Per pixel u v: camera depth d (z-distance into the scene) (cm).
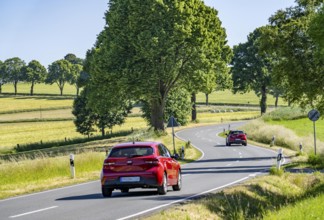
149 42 5994
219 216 1480
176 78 6744
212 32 6656
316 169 3275
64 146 7881
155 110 7019
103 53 6812
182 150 4456
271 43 3972
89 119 9681
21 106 16638
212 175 2906
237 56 11938
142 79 6225
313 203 1482
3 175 2709
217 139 7325
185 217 1365
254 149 5525
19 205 1744
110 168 1838
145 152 1856
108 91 6712
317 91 3834
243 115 13462
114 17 6438
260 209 1703
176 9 6188
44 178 2802
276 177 2441
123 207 1588
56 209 1597
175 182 2044
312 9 3850
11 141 9656
